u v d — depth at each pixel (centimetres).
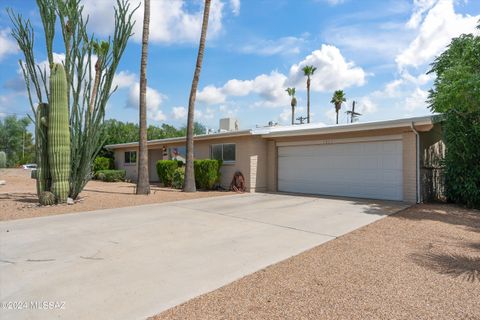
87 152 1071
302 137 1379
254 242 584
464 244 564
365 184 1191
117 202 1084
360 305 333
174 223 747
